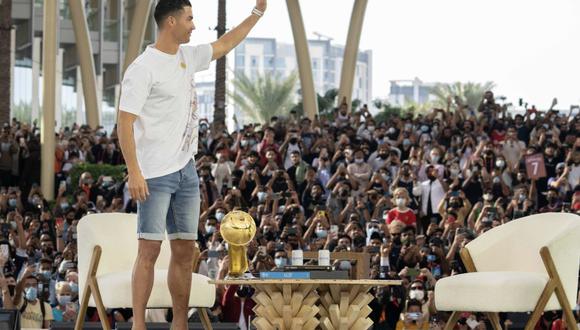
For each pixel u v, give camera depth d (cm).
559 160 2434
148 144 791
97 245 955
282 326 818
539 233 996
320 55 15262
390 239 1969
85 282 962
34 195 2478
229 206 2152
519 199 2184
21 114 4550
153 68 786
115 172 2720
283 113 6975
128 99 780
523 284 929
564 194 2314
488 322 1563
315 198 2280
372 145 2653
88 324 979
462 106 2850
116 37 4631
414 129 2700
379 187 2327
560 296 938
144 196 777
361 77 16175
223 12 3819
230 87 7431
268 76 7031
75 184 2720
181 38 795
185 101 800
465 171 2400
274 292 824
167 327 934
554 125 2748
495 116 2792
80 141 2864
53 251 2044
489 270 1004
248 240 869
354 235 1919
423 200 2298
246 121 7069
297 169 2438
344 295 825
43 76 2839
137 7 3519
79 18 3522
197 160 2445
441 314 1570
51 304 1781
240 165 2512
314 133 2667
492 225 1992
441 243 1842
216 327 970
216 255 1631
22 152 2816
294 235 1864
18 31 4472
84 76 3528
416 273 1700
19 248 2064
